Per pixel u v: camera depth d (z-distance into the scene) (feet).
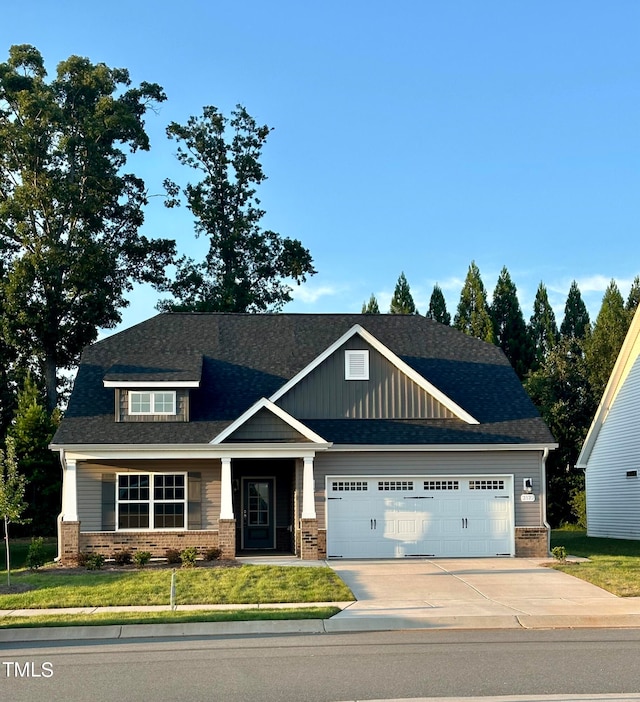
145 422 86.48
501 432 88.53
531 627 52.06
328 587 63.77
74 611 56.95
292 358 98.07
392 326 106.01
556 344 187.42
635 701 33.17
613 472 112.88
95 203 152.46
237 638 49.21
